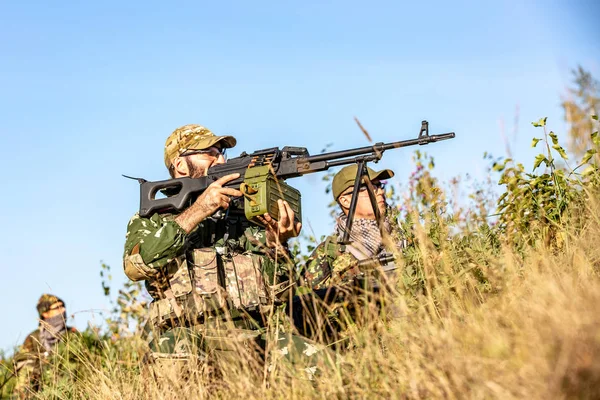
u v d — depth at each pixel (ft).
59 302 22.53
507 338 11.04
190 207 16.99
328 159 16.89
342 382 13.57
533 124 16.83
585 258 13.47
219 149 18.93
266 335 16.28
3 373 21.11
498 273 13.25
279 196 17.19
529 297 12.09
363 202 19.15
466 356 11.06
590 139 16.08
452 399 10.68
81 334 21.29
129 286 24.93
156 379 16.07
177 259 17.02
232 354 15.44
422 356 11.82
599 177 16.15
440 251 15.31
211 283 16.81
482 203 17.12
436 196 16.61
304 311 17.28
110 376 18.40
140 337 17.74
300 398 13.48
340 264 18.02
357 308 14.90
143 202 17.79
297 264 20.44
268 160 17.29
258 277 17.52
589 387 9.37
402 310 13.70
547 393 9.55
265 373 14.38
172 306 16.89
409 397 11.69
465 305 13.41
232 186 17.49
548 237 16.05
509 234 15.93
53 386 19.71
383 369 12.71
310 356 15.51
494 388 10.07
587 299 10.80
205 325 16.48
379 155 16.46
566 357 9.56
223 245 17.47
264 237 18.15
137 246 16.93
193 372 15.24
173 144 19.04
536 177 16.78
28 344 22.35
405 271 15.11
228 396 14.37
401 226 16.89
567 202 16.19
